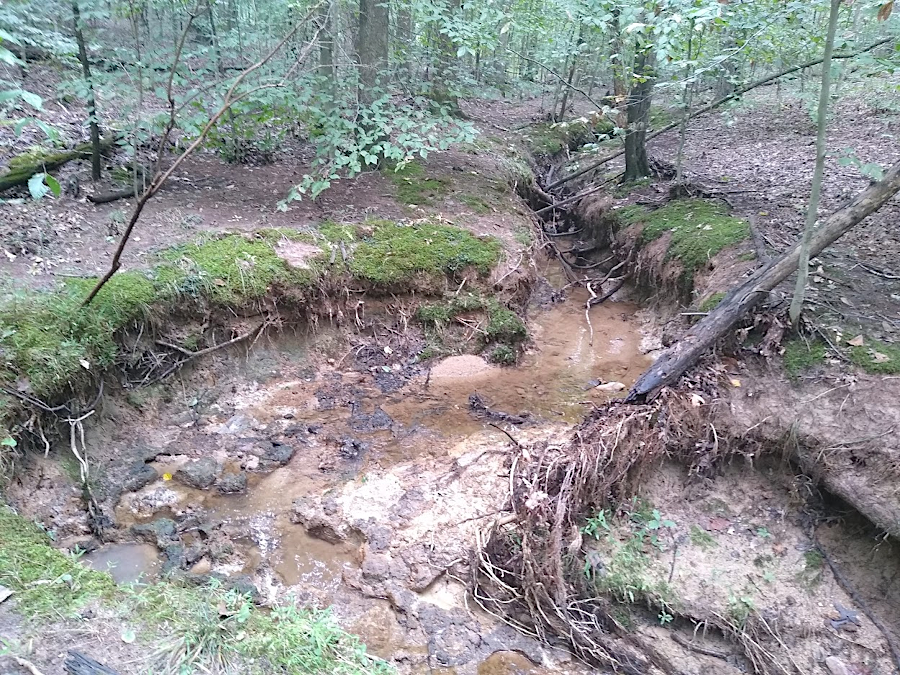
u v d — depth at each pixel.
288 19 7.52
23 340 4.21
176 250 5.66
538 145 11.93
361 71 7.54
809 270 6.02
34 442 4.04
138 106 7.21
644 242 7.71
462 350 6.28
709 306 5.73
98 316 4.68
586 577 3.89
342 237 6.47
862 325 5.04
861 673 3.43
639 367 6.21
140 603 2.80
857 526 3.98
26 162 6.54
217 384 5.46
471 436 5.15
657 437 4.39
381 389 5.78
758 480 4.40
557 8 8.56
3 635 2.50
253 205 6.91
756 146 12.08
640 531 4.16
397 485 4.59
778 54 7.27
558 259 8.55
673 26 5.62
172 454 4.76
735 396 4.61
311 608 3.59
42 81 8.22
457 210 7.62
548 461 4.27
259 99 6.08
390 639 3.57
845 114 12.88
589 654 3.62
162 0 6.38
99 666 2.44
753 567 3.96
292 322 5.95
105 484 4.35
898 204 7.65
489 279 6.64
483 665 3.50
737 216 7.43
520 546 3.95
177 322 5.32
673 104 9.34
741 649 3.65
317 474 4.71
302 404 5.50
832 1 3.87
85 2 5.61
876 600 3.73
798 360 4.75
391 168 8.39
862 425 4.15
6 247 5.27
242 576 3.86
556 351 6.57
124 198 6.61
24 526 3.24
